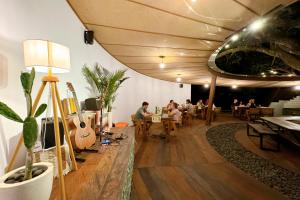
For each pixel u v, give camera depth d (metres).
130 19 2.60
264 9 2.24
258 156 4.05
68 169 1.42
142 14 2.44
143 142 4.99
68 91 2.25
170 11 2.34
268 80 8.60
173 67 6.29
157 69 6.70
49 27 1.84
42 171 0.99
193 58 4.91
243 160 3.76
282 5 2.14
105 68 4.05
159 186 2.58
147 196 2.32
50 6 1.86
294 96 12.07
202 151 4.29
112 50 4.12
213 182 2.74
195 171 3.13
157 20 2.61
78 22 2.60
